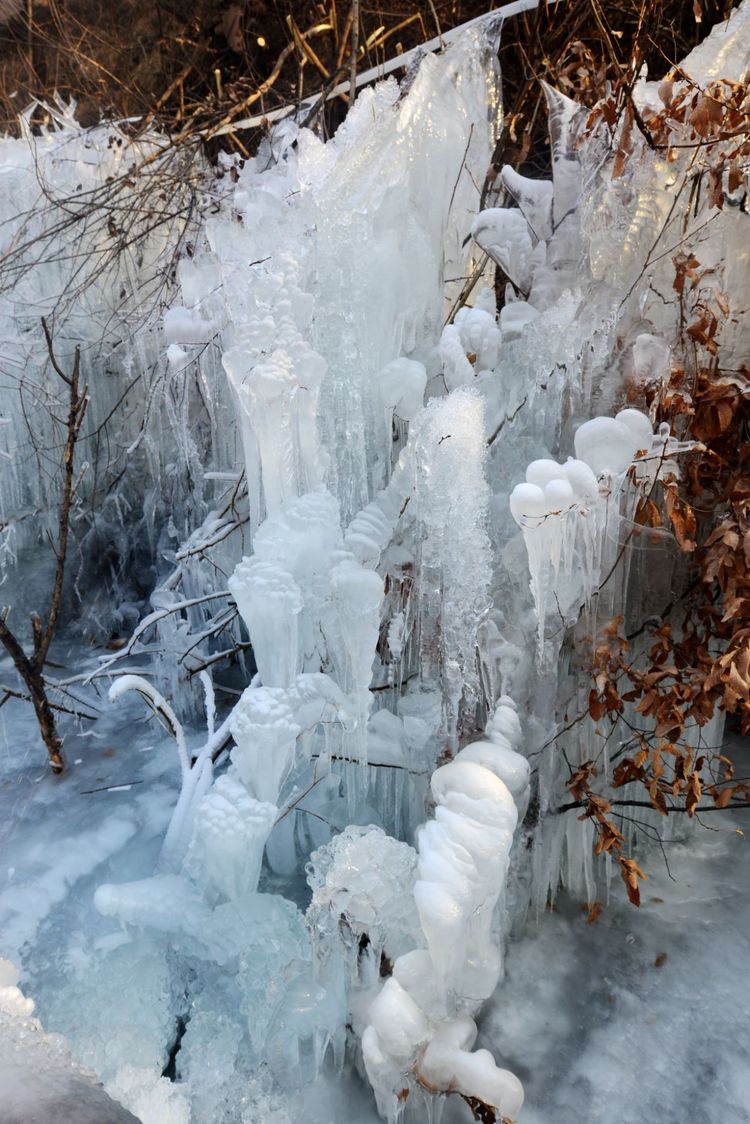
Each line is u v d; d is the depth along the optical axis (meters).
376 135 2.82
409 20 5.18
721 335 2.56
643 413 2.34
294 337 2.50
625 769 2.46
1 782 3.44
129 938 2.63
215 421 3.58
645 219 2.52
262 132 5.44
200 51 6.52
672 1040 2.21
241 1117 2.13
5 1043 1.64
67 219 4.12
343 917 2.07
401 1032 1.92
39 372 4.41
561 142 2.90
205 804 2.44
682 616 2.65
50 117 5.70
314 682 2.42
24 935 2.67
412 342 2.98
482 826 1.89
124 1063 2.28
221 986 2.50
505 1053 2.19
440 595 2.32
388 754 2.60
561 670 2.46
